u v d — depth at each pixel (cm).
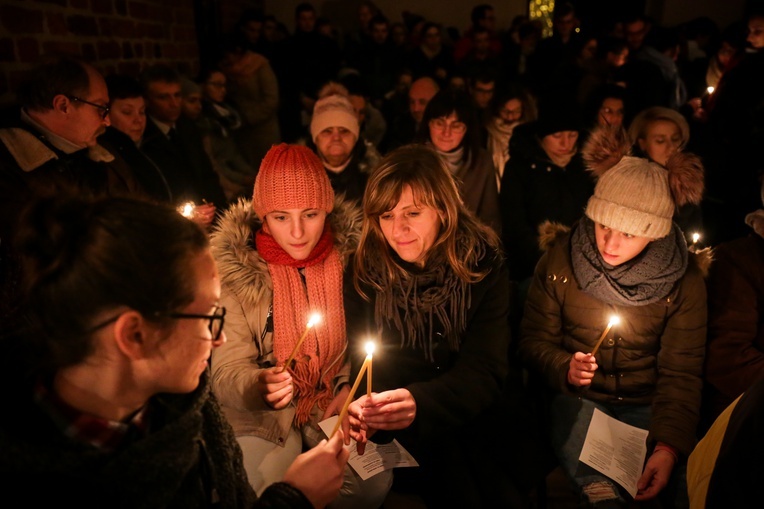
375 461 159
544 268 195
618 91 364
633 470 160
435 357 174
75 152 205
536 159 297
